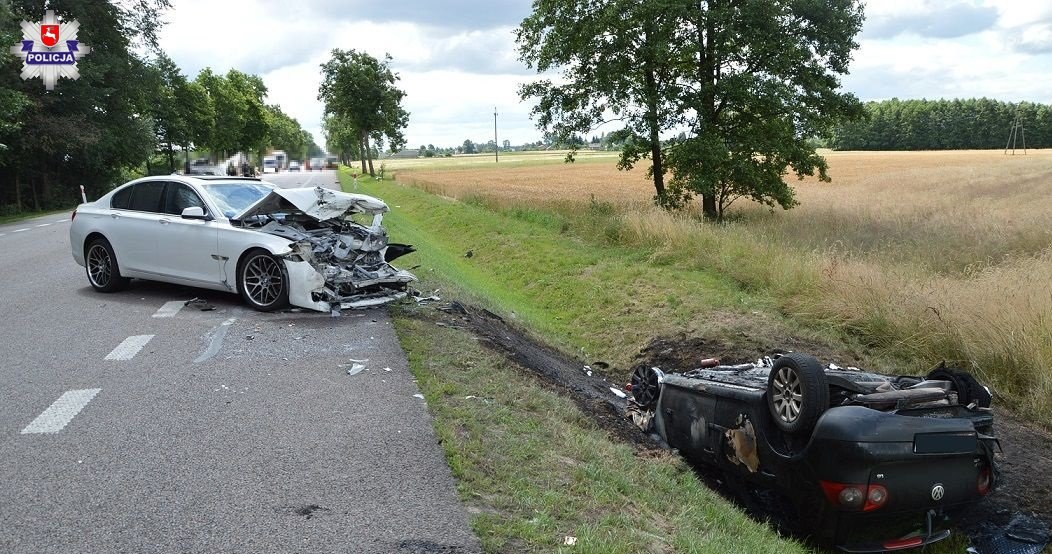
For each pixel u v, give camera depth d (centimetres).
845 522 484
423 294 1041
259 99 9350
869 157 10969
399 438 495
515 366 759
